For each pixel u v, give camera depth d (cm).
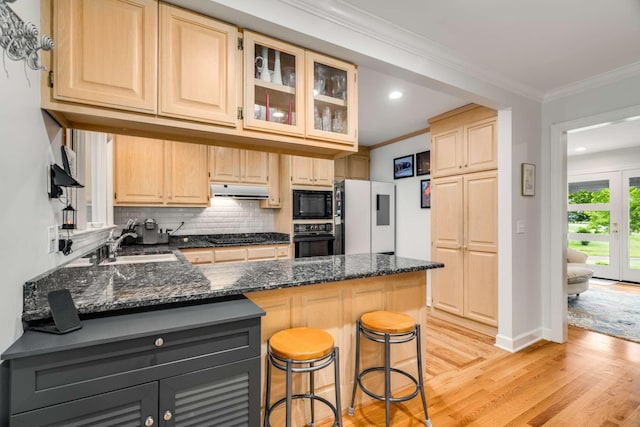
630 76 255
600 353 275
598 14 187
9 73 96
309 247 414
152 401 108
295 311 176
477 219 321
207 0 146
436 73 231
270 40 173
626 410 193
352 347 196
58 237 143
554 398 206
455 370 244
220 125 161
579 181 623
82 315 121
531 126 300
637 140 504
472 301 326
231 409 122
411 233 455
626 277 566
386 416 169
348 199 446
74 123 151
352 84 203
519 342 285
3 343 91
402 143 470
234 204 419
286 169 412
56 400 94
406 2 176
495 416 188
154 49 143
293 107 184
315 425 178
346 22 184
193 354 115
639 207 552
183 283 145
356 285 197
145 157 336
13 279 98
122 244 341
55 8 125
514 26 199
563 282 299
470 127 330
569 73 265
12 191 98
